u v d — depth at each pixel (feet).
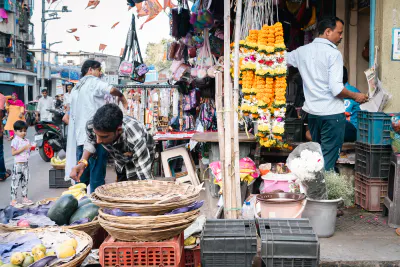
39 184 24.29
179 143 28.09
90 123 11.94
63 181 23.06
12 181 19.22
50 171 23.00
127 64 29.78
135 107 28.35
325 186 11.89
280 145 14.87
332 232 11.89
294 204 10.69
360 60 23.36
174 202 8.15
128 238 8.07
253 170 14.38
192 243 10.10
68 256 7.91
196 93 29.27
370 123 14.49
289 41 21.79
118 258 8.01
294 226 8.92
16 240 8.75
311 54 13.91
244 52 14.47
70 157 17.42
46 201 11.55
